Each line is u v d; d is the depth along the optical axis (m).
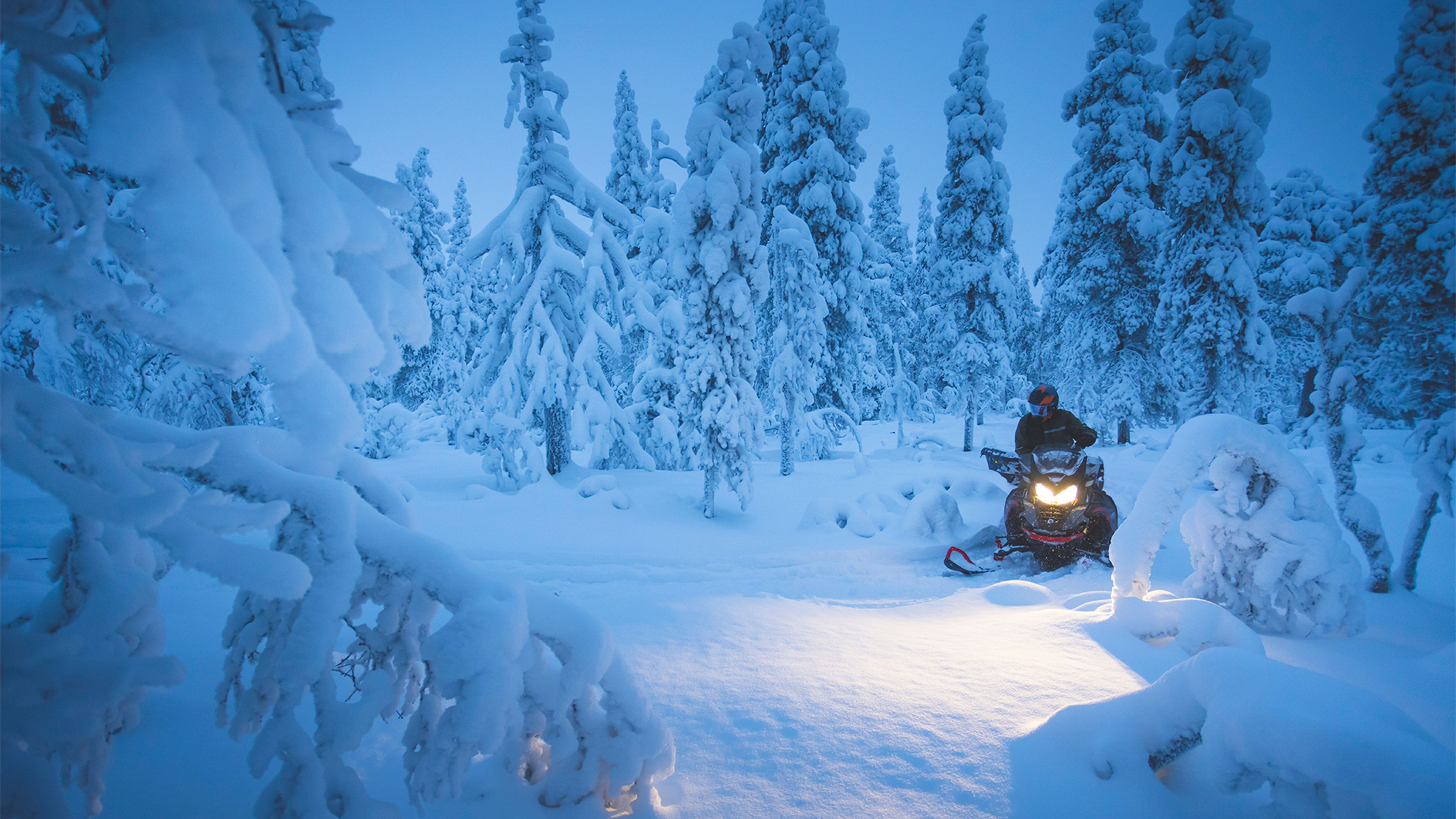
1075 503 6.21
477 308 34.12
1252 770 1.75
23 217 1.15
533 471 10.79
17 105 1.11
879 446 22.58
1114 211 20.05
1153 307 20.42
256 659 1.66
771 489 10.71
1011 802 2.03
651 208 15.16
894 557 7.09
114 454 1.22
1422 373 5.33
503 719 1.48
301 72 10.05
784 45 16.66
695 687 2.86
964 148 20.22
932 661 3.13
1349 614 3.49
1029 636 3.45
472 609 1.53
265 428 1.62
